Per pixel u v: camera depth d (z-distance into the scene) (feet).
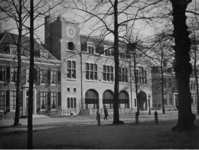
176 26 45.96
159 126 56.65
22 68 130.72
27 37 138.21
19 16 69.15
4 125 80.94
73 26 159.94
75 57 156.87
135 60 120.16
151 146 32.50
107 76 180.04
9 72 127.54
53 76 147.02
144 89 200.95
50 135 47.52
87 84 164.86
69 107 154.10
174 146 32.24
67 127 64.90
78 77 160.25
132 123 71.10
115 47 67.77
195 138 37.52
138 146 32.71
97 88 171.12
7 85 126.72
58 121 97.91
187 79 45.85
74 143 37.14
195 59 101.76
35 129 62.49
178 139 37.06
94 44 70.18
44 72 142.51
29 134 34.88
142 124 65.87
